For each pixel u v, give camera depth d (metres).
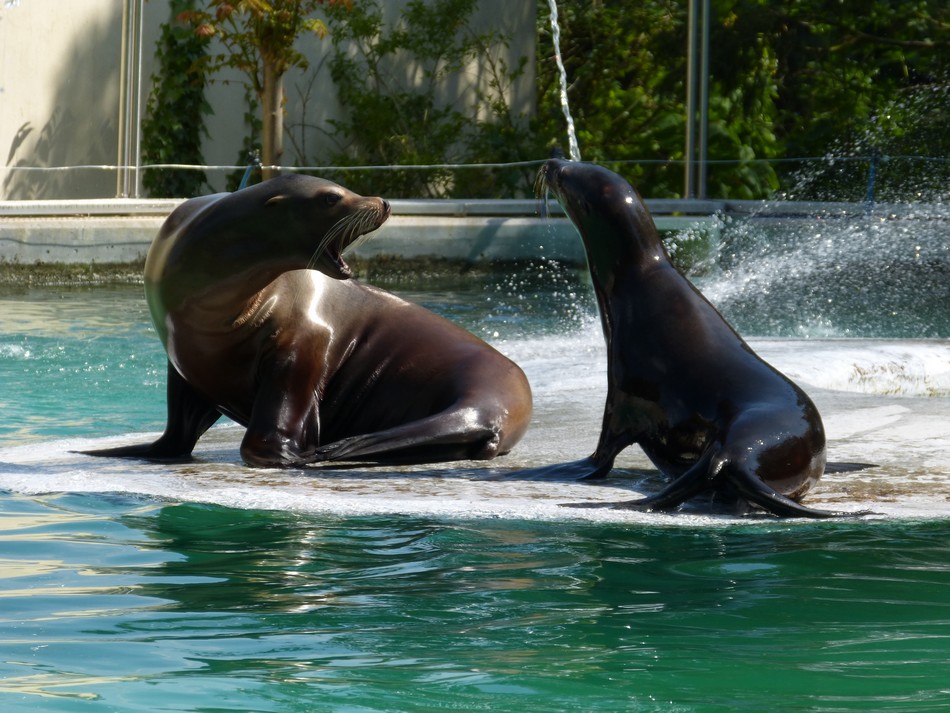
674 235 28.14
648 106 42.62
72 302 21.34
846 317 21.86
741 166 38.44
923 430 10.10
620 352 8.28
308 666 4.59
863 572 6.11
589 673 4.49
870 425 10.33
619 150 40.94
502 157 36.19
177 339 9.17
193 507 7.62
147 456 9.55
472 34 37.19
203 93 33.03
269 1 29.56
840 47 43.19
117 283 24.56
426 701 4.18
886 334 20.17
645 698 4.22
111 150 32.19
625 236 8.32
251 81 33.75
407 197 35.06
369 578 5.99
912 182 35.88
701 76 32.84
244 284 8.83
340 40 35.16
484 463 9.12
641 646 4.84
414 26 36.41
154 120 32.44
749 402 7.77
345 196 8.53
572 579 5.97
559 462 9.15
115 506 7.67
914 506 7.57
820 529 7.04
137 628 5.13
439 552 6.51
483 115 37.75
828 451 9.23
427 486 8.21
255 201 8.62
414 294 23.66
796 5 42.50
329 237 8.58
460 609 5.43
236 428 11.84
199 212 8.91
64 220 24.23
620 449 8.38
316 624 5.19
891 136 41.44
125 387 14.02
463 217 28.42
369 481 8.38
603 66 43.41
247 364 9.29
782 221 28.56
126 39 29.89
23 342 16.86
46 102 30.89
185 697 4.23
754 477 7.30
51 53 30.86
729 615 5.33
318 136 35.12
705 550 6.57
